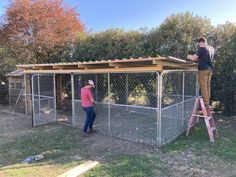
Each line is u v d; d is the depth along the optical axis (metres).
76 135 8.22
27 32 15.42
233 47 10.24
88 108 8.18
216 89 10.67
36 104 9.75
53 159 6.12
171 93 8.77
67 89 13.29
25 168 5.57
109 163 5.76
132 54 11.82
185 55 10.90
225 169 5.39
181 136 7.76
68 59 14.62
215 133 7.78
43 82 11.12
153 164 5.66
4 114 12.38
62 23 15.54
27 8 15.05
